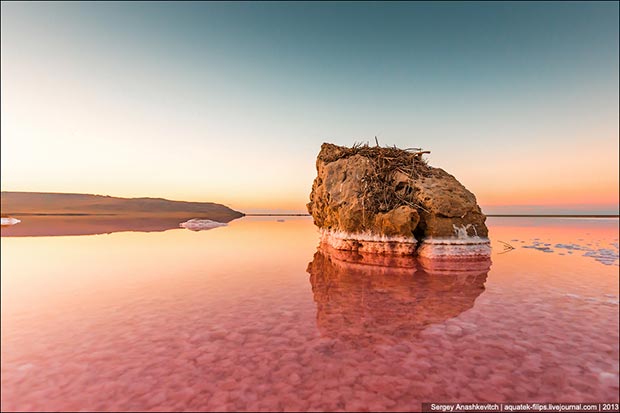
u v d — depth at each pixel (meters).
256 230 45.84
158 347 7.55
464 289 12.72
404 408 5.29
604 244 27.02
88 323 9.09
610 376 6.16
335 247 22.95
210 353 7.25
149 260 19.28
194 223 52.78
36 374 6.32
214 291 12.51
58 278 14.55
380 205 20.97
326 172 25.16
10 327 8.74
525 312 9.91
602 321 9.06
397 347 7.55
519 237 34.31
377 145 25.05
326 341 7.91
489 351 7.28
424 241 19.84
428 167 23.27
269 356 7.11
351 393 5.70
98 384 5.97
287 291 12.57
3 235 33.28
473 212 19.97
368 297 11.76
